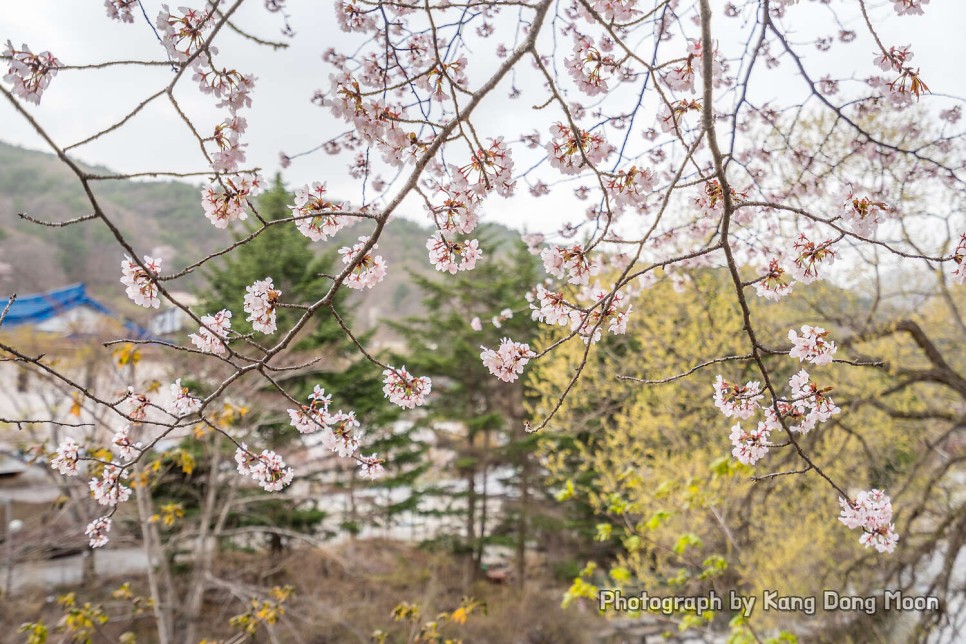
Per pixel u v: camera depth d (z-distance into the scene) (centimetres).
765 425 196
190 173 134
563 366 672
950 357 763
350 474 1086
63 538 550
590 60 180
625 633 827
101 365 611
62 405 623
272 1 179
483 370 1281
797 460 550
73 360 592
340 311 1040
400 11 186
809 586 589
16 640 516
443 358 1278
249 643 697
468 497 1314
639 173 173
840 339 550
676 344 642
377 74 178
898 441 706
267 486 199
